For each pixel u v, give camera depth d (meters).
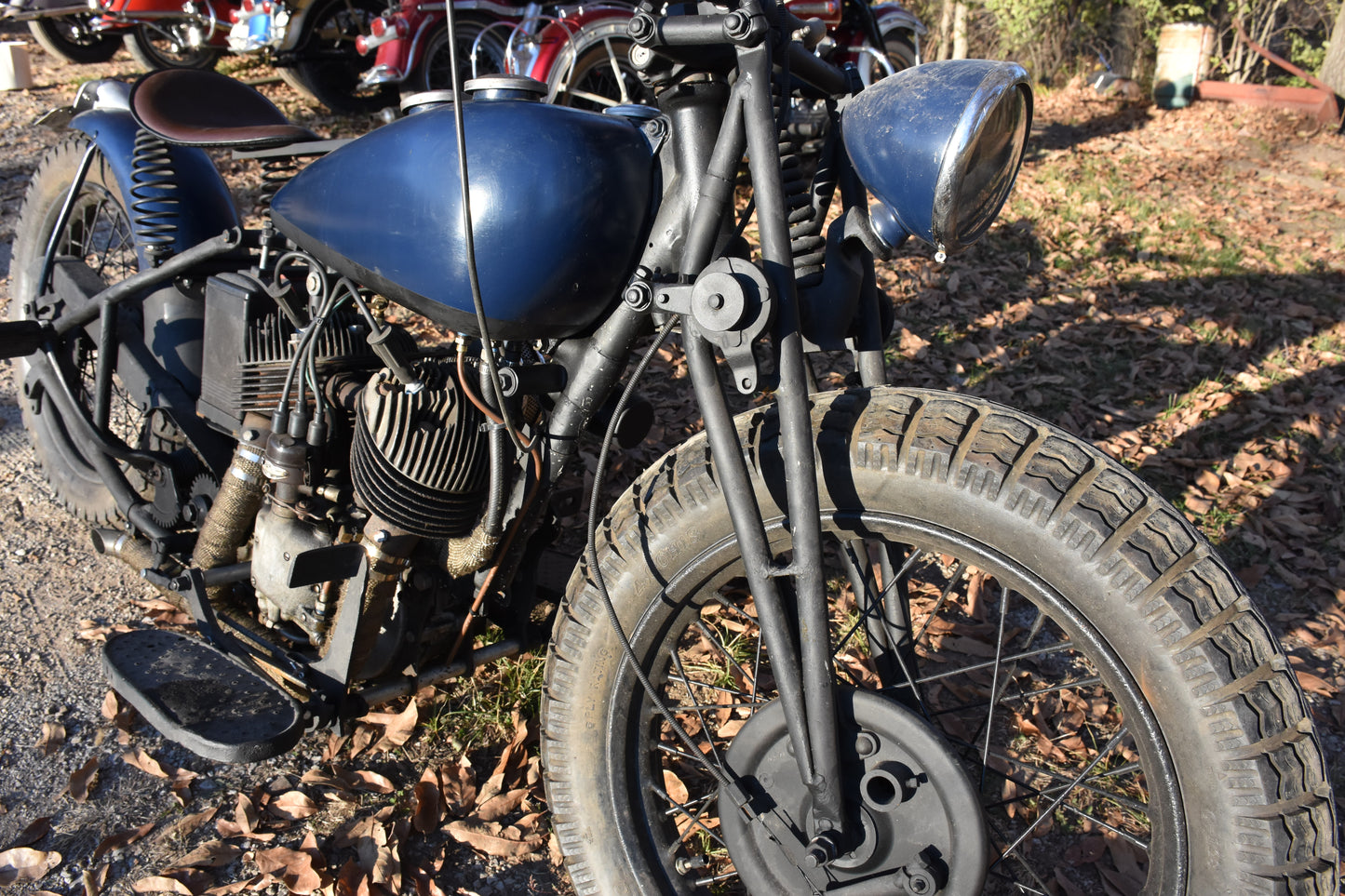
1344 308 5.50
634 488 1.73
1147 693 1.39
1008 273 5.51
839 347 1.73
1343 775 2.33
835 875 1.55
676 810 1.75
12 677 2.45
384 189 1.66
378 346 1.75
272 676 2.03
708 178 1.46
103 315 2.37
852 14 6.04
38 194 3.01
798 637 1.69
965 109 1.39
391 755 2.28
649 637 1.67
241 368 2.07
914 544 1.54
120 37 8.55
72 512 2.88
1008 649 2.71
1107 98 11.73
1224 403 4.15
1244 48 12.98
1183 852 1.38
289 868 1.95
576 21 6.08
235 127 2.28
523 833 2.09
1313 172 8.84
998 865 2.00
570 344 1.81
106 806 2.11
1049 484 1.43
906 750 1.50
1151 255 6.02
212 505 2.13
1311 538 3.31
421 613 2.01
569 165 1.58
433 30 6.83
